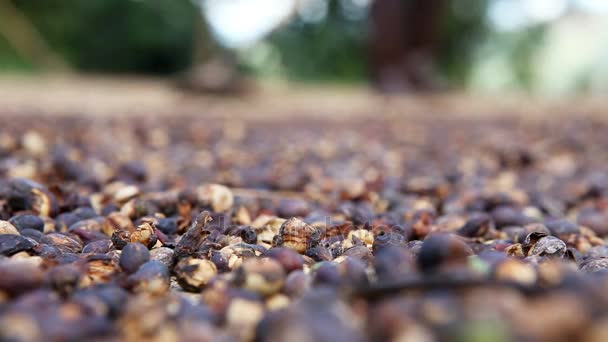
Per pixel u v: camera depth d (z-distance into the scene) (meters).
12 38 2.37
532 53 3.27
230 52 1.37
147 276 0.21
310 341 0.14
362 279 0.19
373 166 0.55
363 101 1.41
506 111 1.24
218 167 0.52
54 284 0.19
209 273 0.22
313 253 0.24
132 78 2.71
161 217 0.31
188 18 2.99
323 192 0.41
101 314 0.18
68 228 0.30
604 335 0.13
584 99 1.71
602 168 0.56
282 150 0.65
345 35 2.72
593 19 3.42
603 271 0.22
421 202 0.37
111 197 0.35
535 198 0.38
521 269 0.19
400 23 1.28
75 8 2.80
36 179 0.40
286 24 1.44
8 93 1.33
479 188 0.44
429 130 0.88
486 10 3.06
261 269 0.19
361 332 0.15
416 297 0.16
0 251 0.23
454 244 0.18
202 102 1.28
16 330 0.15
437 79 1.29
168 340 0.16
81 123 0.81
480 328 0.14
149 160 0.54
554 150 0.67
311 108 1.25
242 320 0.18
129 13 2.90
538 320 0.14
